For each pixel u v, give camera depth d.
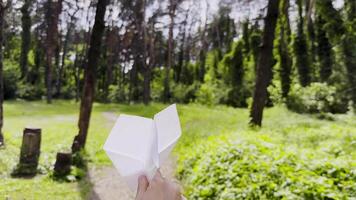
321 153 6.25
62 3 22.11
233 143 7.01
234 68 38.69
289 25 30.03
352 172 4.82
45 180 7.19
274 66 30.12
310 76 27.34
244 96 36.50
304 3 28.45
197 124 16.19
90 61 9.80
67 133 14.74
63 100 47.03
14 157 8.79
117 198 6.45
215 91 38.62
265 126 12.92
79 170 7.73
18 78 41.81
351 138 7.32
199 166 6.73
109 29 38.53
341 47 19.47
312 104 21.00
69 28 41.03
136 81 50.06
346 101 18.81
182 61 50.09
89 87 9.70
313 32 27.48
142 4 25.62
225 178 5.54
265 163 5.43
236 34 46.84
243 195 4.74
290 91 25.83
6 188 6.45
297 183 4.57
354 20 20.34
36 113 25.02
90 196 6.43
